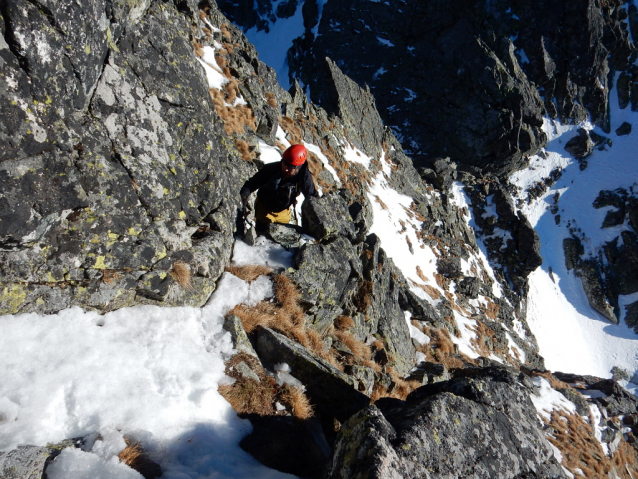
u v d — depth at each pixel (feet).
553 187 213.05
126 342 15.80
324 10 214.69
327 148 93.35
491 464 13.62
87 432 12.26
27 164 13.26
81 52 14.73
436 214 133.18
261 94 69.21
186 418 14.05
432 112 187.11
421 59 191.52
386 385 29.40
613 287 196.24
